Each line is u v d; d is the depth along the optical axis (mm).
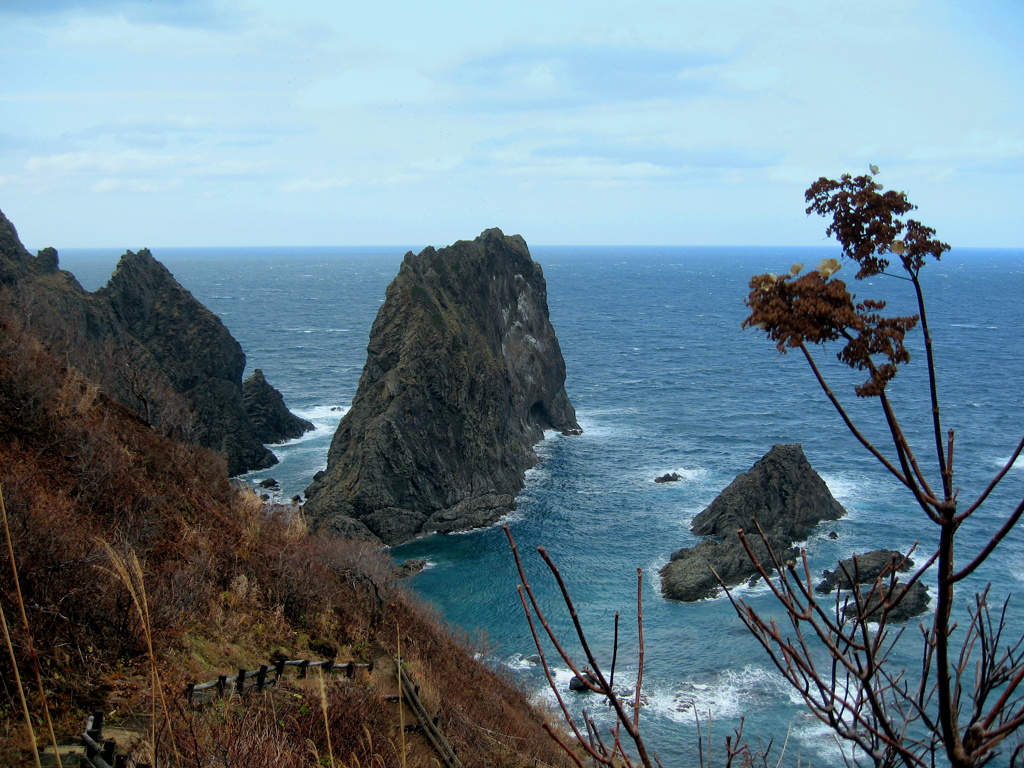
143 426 35562
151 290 97750
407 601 40000
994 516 72812
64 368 34812
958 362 165625
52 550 18500
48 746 15008
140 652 19578
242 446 95500
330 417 118875
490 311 104188
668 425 114688
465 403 87688
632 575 63438
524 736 30266
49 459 26875
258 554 31406
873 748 4445
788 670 4738
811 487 72688
